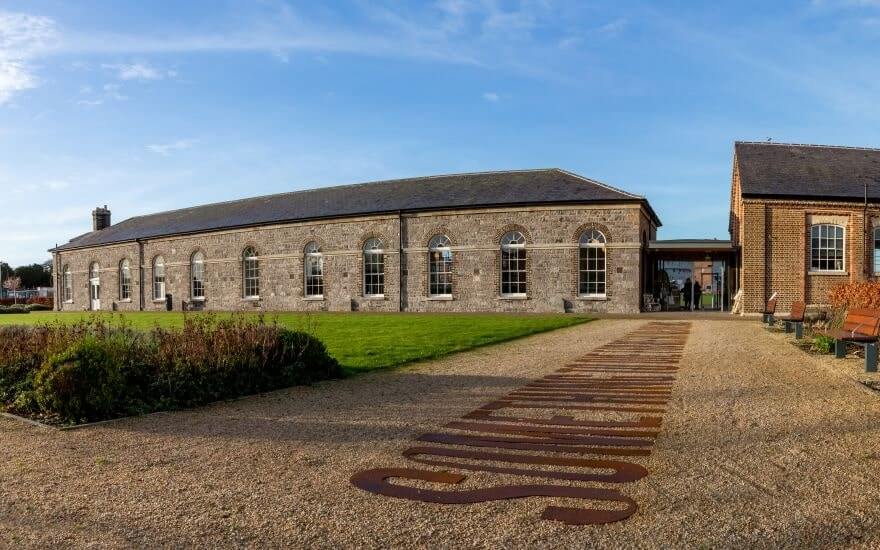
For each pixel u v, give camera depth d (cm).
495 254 2967
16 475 542
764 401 785
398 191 3438
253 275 3669
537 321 2225
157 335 989
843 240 2597
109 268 4488
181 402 840
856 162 2825
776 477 489
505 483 487
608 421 691
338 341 1545
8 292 8500
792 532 384
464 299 3019
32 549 382
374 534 392
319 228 3381
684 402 786
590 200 2808
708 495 451
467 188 3234
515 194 3016
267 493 476
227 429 705
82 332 1025
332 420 734
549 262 2880
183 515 433
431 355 1295
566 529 394
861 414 705
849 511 416
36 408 827
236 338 973
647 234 3081
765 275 2588
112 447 636
